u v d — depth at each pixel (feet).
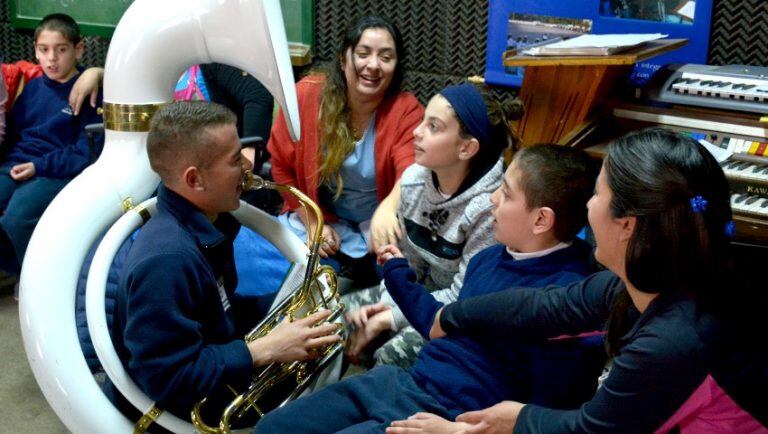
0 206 9.57
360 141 8.00
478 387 5.30
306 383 6.13
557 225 5.46
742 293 4.07
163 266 5.20
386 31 7.71
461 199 6.54
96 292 5.56
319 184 8.09
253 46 5.94
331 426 5.45
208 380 5.35
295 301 6.23
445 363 5.45
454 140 6.42
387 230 7.16
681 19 7.98
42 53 9.68
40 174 9.57
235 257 7.63
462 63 9.38
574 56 6.96
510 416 4.76
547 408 4.74
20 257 9.35
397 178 7.70
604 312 4.79
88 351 6.20
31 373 8.19
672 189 3.98
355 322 6.87
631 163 4.10
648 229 4.03
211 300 5.59
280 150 8.26
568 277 5.34
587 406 4.38
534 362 5.17
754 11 7.68
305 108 8.04
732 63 7.94
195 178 5.52
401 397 5.41
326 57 10.24
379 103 7.98
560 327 4.99
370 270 8.16
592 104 7.22
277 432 5.36
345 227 8.35
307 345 5.83
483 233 6.47
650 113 7.18
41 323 5.72
